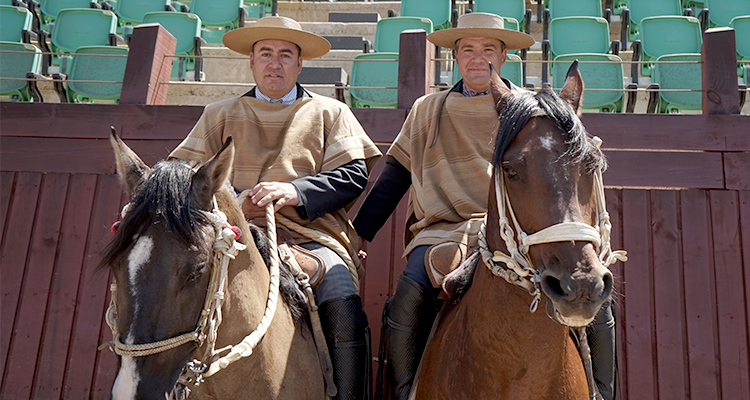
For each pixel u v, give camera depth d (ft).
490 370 6.25
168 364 5.16
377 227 9.75
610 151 13.19
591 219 5.38
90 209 13.91
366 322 8.19
